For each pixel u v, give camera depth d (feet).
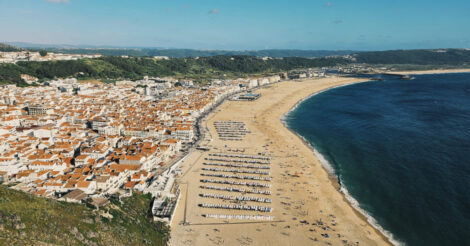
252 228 391.65
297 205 450.71
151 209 415.64
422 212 434.71
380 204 458.91
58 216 296.10
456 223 407.64
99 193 439.63
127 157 541.34
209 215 414.21
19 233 250.16
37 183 453.58
